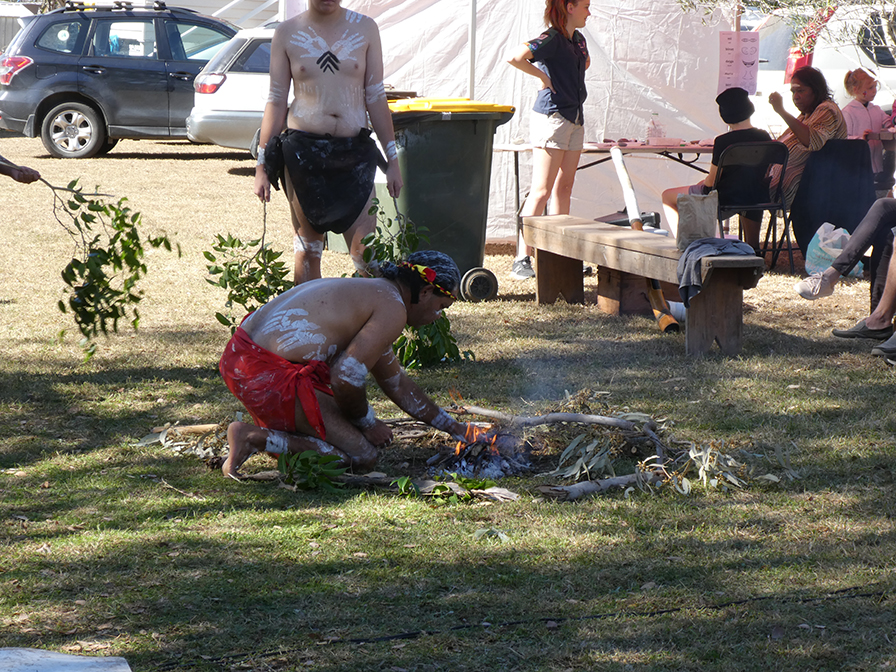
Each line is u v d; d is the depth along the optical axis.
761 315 8.65
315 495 4.60
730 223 14.19
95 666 3.04
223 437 5.24
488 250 12.01
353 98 6.85
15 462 4.99
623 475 4.86
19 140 22.59
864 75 11.83
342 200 6.90
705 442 5.12
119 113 19.41
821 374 6.70
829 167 10.34
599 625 3.38
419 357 6.89
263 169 6.90
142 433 5.48
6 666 2.99
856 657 3.18
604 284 8.81
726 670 3.11
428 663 3.15
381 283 4.77
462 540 4.08
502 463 5.05
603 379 6.61
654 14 12.45
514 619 3.43
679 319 8.19
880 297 7.59
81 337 7.52
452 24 11.69
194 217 13.09
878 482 4.74
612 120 12.73
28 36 19.27
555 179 10.31
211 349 7.27
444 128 8.84
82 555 3.90
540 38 9.63
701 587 3.66
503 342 7.66
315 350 4.73
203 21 20.12
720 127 12.98
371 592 3.62
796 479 4.79
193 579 3.70
